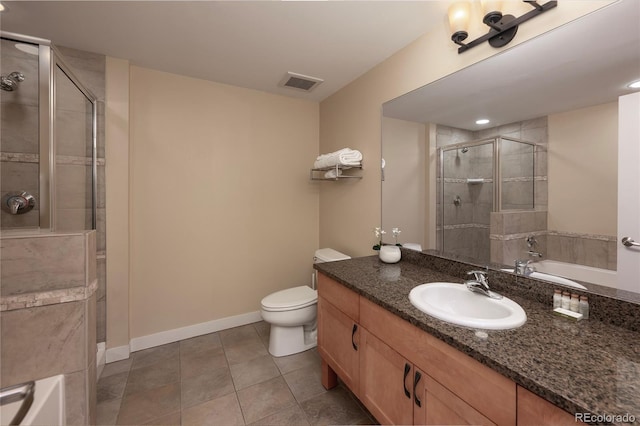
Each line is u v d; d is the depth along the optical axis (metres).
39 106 1.45
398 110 1.95
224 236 2.60
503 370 0.75
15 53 1.42
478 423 0.83
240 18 1.61
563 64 1.13
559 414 0.65
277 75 2.37
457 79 1.55
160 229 2.33
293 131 2.90
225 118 2.56
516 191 1.32
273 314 2.08
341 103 2.62
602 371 0.72
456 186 1.59
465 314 1.30
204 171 2.49
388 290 1.36
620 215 1.01
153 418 1.55
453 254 1.62
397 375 1.17
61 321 1.27
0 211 1.49
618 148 1.01
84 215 1.91
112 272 2.10
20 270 1.20
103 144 2.04
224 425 1.51
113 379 1.89
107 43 1.88
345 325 1.55
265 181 2.77
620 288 1.01
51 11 1.54
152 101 2.27
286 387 1.81
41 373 1.23
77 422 1.30
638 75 0.95
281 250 2.88
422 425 1.04
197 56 2.06
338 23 1.65
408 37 1.79
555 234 1.18
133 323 2.25
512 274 1.30
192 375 1.93
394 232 2.01
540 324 0.99
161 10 1.54
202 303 2.52
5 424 1.04
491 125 1.40
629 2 0.96
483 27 1.39
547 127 1.19
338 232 2.70
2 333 1.18
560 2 1.12
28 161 1.50
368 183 2.28
